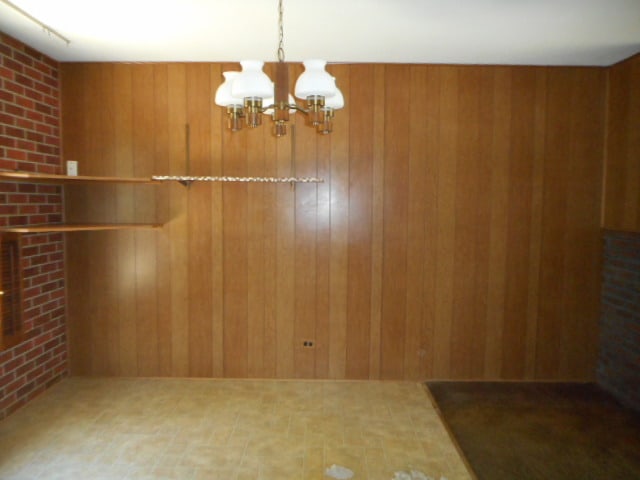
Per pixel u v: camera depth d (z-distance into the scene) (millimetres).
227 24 2660
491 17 2549
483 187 3430
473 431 2855
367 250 3471
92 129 3408
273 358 3549
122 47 3064
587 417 3031
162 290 3518
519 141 3406
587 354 3547
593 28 2691
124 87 3393
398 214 3449
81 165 3428
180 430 2828
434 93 3383
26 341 3068
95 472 2402
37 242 3158
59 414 2996
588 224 3455
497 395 3334
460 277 3484
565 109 3391
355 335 3525
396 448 2664
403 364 3545
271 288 3504
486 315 3510
